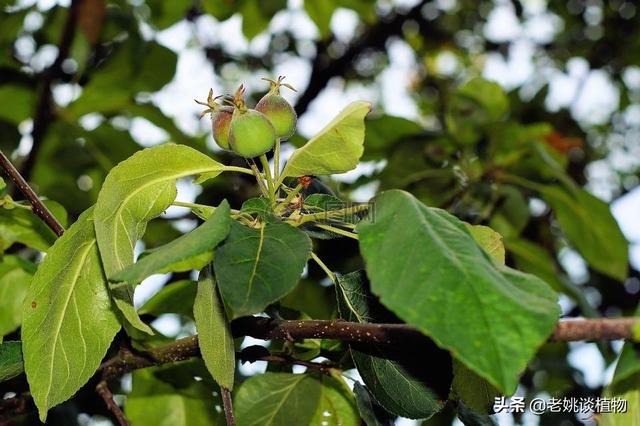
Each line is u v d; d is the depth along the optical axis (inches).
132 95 38.1
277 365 26.5
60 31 39.3
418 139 35.6
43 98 34.6
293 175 22.1
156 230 35.9
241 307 20.4
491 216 35.4
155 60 37.5
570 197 36.1
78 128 37.9
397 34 51.3
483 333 19.2
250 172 22.5
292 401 25.6
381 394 23.2
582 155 49.5
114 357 25.0
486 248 23.1
